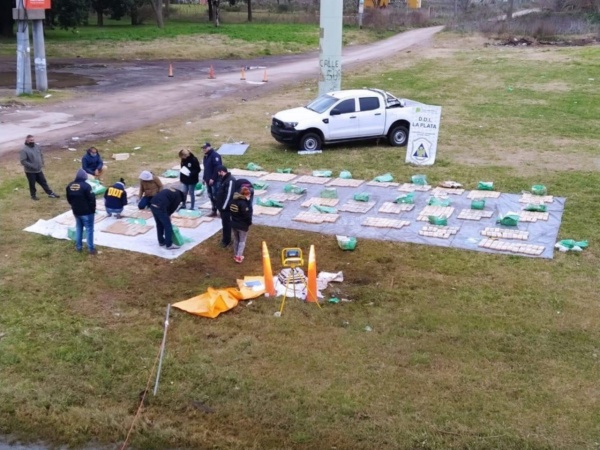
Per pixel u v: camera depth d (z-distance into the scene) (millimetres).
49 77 33656
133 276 10602
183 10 76250
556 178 16109
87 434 7020
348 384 7680
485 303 9727
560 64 36344
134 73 36188
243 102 27578
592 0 58625
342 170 16969
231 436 6910
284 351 8383
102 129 21984
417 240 12117
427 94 29078
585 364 8094
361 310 9484
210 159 12930
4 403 7422
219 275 10711
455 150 19156
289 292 9922
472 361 8148
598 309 9531
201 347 8516
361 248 11797
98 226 12641
